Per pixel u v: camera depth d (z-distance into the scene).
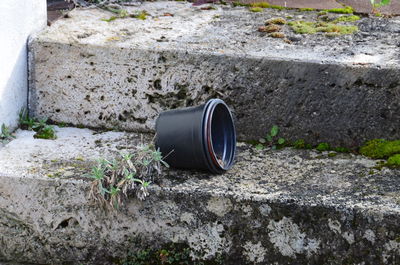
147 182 2.82
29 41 3.36
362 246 2.68
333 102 3.17
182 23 3.71
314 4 4.12
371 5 4.10
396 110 3.12
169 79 3.29
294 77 3.18
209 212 2.81
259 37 3.49
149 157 2.91
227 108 3.12
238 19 3.80
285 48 3.32
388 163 3.03
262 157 3.16
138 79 3.31
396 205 2.65
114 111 3.40
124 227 2.89
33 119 3.43
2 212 2.98
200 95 3.30
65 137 3.33
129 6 4.01
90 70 3.34
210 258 2.87
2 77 3.18
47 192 2.90
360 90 3.12
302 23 3.73
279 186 2.85
